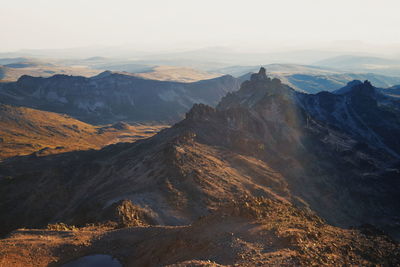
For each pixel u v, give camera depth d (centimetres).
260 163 12912
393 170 14438
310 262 2469
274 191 10825
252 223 3431
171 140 12438
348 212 11681
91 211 7638
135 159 12431
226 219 3609
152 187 8512
